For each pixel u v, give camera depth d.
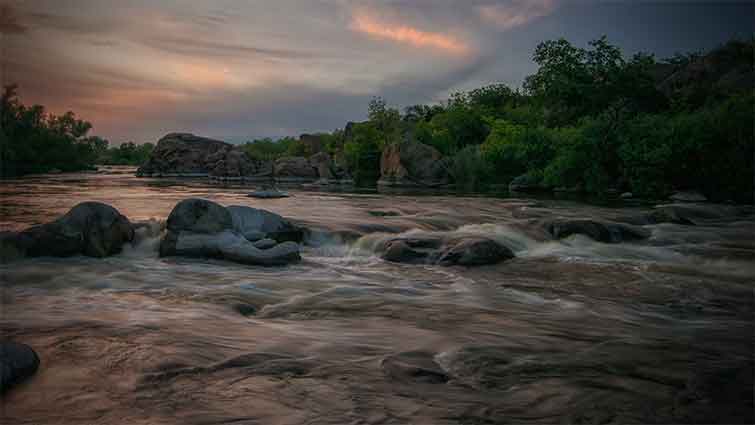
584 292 7.40
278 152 92.25
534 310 6.34
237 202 20.88
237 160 54.66
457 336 5.15
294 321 5.71
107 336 4.86
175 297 6.74
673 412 3.37
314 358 4.36
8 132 74.12
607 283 8.00
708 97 36.81
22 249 8.77
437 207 19.73
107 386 3.69
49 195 23.80
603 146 31.38
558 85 39.69
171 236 9.80
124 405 3.39
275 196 24.66
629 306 6.61
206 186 35.25
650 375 4.05
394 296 7.05
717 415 3.32
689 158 28.31
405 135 50.31
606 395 3.64
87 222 9.42
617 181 32.12
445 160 44.50
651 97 40.56
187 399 3.48
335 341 4.89
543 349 4.73
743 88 37.31
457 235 11.41
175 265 8.94
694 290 7.51
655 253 10.59
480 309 6.36
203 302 6.49
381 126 60.03
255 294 7.04
